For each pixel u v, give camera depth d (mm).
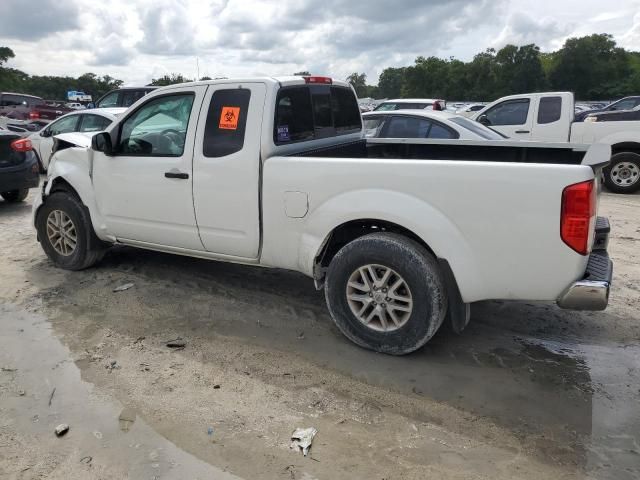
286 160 3854
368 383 3408
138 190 4664
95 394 3311
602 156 3479
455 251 3328
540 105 10109
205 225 4336
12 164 8398
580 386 3359
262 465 2693
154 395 3293
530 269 3209
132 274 5332
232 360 3697
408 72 92188
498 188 3174
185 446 2840
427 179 3350
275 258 4078
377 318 3756
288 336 4035
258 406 3178
